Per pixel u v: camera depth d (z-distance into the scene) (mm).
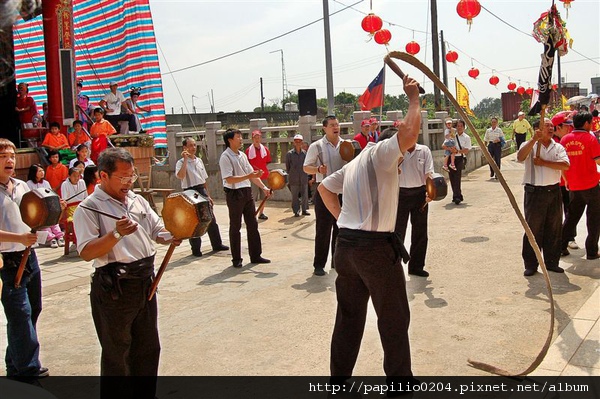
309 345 4863
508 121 35750
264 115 32500
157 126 15625
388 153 3535
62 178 10766
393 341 3703
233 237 7859
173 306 6223
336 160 7051
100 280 3357
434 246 8289
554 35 5887
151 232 3652
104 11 15773
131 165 3469
